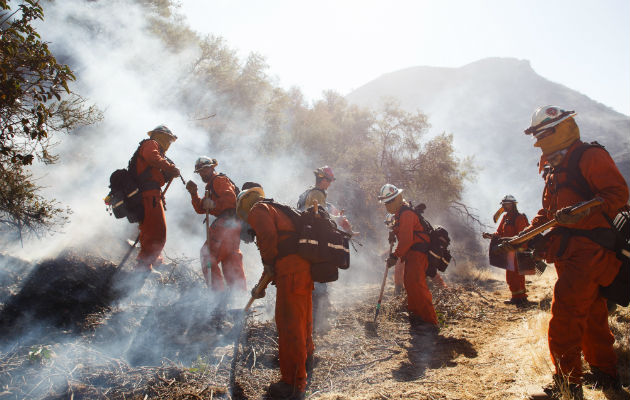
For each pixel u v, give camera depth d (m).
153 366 3.93
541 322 5.04
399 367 4.34
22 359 3.62
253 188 4.20
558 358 3.39
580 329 3.33
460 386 3.72
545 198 3.73
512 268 7.32
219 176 5.62
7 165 4.75
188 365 4.05
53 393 3.34
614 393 3.20
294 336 3.69
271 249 3.72
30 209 4.96
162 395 3.45
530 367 3.92
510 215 8.25
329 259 3.75
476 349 4.88
